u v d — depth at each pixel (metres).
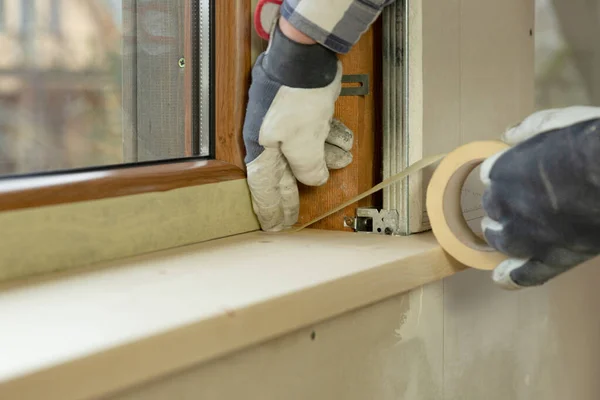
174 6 0.91
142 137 0.93
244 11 0.91
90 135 0.93
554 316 1.33
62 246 0.70
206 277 0.67
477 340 1.04
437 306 0.92
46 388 0.43
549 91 1.54
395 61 0.91
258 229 0.96
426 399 0.91
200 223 0.86
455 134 0.99
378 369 0.81
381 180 0.95
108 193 0.74
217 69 0.89
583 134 0.66
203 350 0.52
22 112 0.93
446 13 0.95
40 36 0.94
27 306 0.56
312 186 0.97
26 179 0.70
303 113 0.85
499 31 1.11
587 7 1.48
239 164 0.92
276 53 0.85
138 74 0.93
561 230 0.70
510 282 0.77
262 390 0.65
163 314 0.53
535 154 0.70
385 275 0.73
